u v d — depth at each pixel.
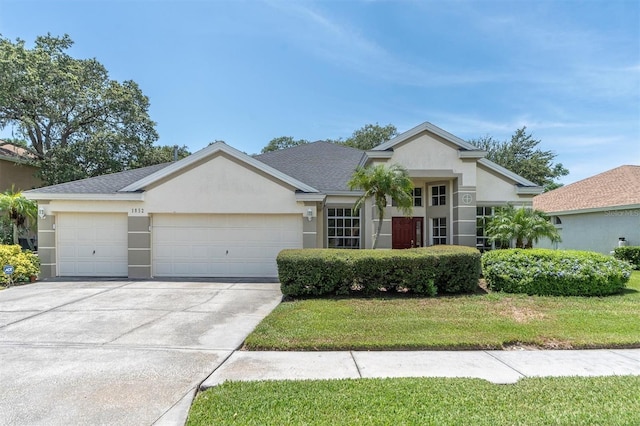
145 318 7.76
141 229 13.09
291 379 4.68
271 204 13.18
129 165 28.97
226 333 6.73
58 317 7.81
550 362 5.36
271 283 12.20
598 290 9.62
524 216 12.73
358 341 6.08
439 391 4.29
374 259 9.61
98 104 26.69
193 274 13.31
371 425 3.56
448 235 14.88
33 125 24.53
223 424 3.57
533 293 9.70
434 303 8.67
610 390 4.34
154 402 4.06
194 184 13.18
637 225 16.83
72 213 13.28
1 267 11.79
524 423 3.61
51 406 3.94
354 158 18.89
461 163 14.04
